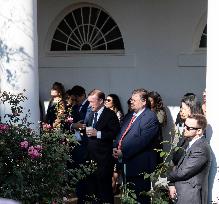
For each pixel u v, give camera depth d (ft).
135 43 33.65
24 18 20.86
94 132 24.25
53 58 36.32
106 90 34.76
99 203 24.71
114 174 26.76
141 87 33.55
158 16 32.83
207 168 18.47
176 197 18.56
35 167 17.74
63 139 19.17
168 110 32.58
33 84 21.33
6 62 21.08
